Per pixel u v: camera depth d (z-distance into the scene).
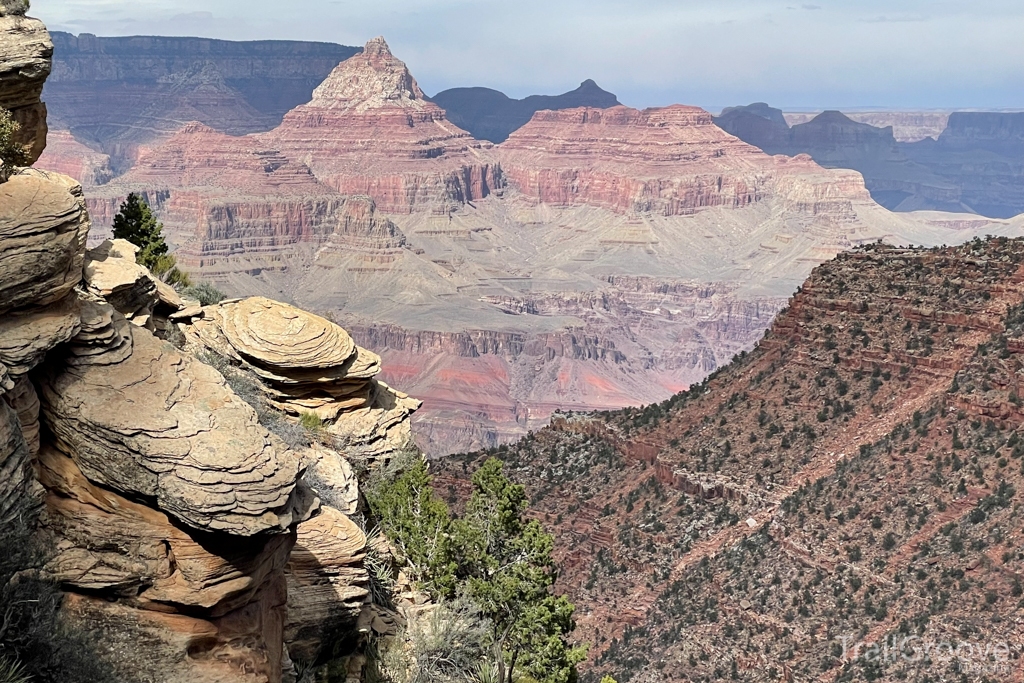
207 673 19.16
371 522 35.72
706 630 71.12
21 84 27.72
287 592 24.81
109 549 19.44
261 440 19.95
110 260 31.36
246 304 37.12
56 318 19.73
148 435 19.39
